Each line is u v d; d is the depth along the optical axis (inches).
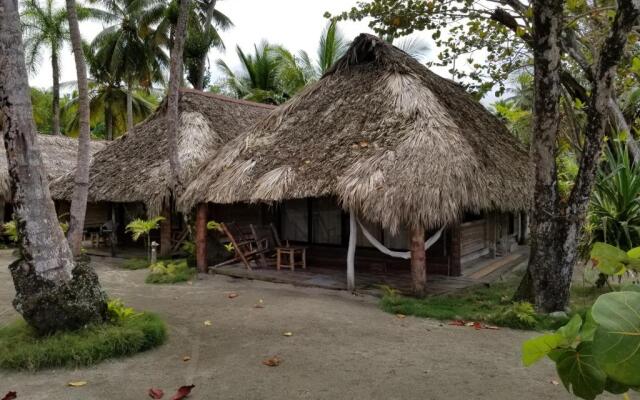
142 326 189.9
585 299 251.4
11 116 178.2
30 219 180.9
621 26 193.9
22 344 174.2
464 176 256.2
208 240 383.2
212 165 352.5
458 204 246.5
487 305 243.6
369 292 277.1
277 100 987.3
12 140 179.0
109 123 1106.7
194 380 155.6
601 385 41.2
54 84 922.7
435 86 341.4
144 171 423.8
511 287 292.7
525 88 455.8
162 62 994.1
